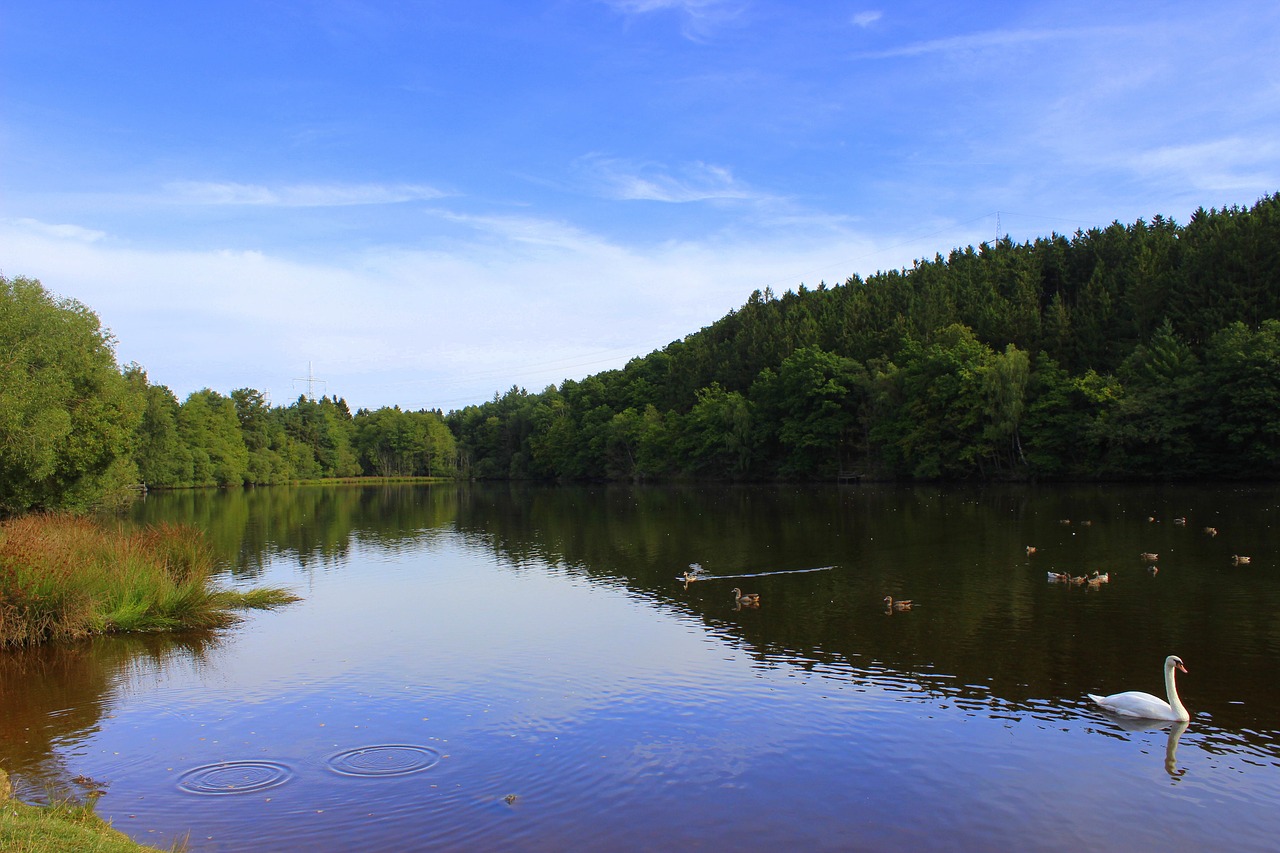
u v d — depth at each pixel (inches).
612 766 538.6
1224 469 2694.4
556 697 682.8
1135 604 968.3
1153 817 466.3
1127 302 3373.5
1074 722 611.5
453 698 682.2
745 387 4594.0
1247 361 2534.5
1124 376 2974.9
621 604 1062.4
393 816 466.6
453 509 2938.0
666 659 794.2
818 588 1135.0
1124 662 752.3
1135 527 1636.3
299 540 1889.8
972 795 493.4
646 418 4931.1
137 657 820.6
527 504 3196.4
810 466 3860.7
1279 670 719.7
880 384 3558.1
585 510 2723.9
